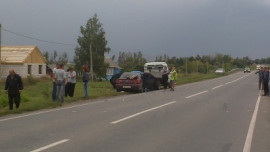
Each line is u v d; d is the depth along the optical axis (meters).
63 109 16.69
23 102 19.30
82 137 9.99
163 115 14.62
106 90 29.80
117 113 15.14
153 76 31.30
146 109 16.61
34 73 49.81
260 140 9.95
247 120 13.59
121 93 27.34
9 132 10.72
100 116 14.20
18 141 9.44
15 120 13.16
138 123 12.52
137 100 21.31
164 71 32.84
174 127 11.80
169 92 28.81
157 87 32.31
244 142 9.64
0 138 9.82
